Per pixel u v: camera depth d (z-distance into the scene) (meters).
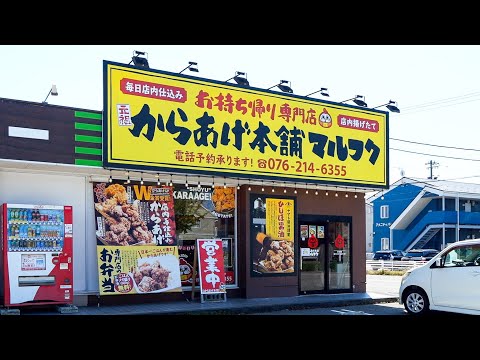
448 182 47.28
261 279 13.70
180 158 12.17
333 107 14.62
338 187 14.78
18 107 11.07
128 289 11.95
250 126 13.16
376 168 15.27
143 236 12.38
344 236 15.54
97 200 12.04
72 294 10.97
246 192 13.74
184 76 12.38
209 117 12.61
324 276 15.02
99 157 11.71
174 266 12.58
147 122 11.88
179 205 13.16
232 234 13.80
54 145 11.33
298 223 14.64
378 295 14.69
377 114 15.47
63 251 10.93
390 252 42.47
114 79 11.59
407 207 46.00
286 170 13.60
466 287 10.66
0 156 10.82
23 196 11.39
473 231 45.34
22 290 10.48
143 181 12.57
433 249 44.09
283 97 13.75
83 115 11.67
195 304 12.27
